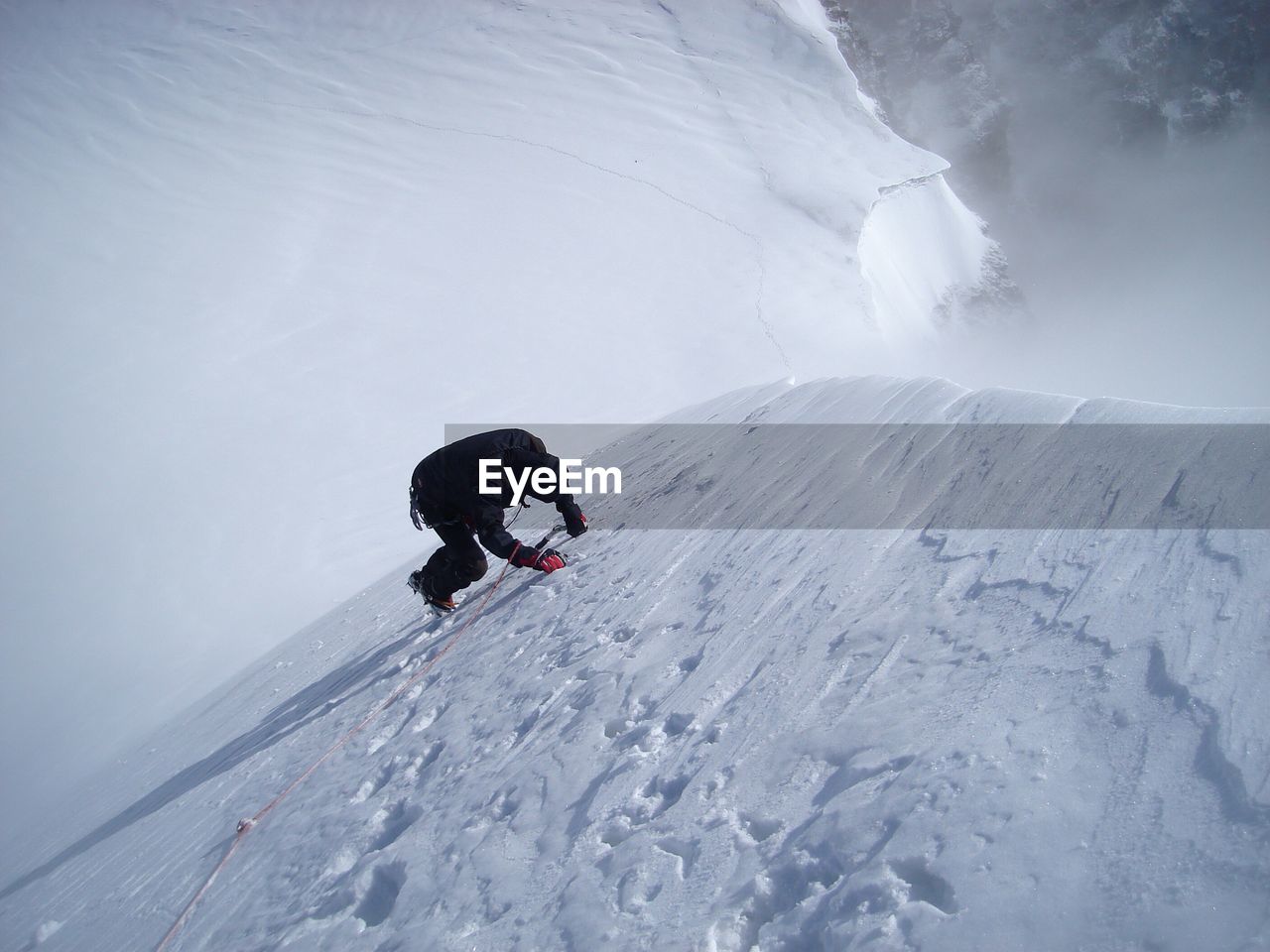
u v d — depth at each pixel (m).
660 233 37.19
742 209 39.09
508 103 43.69
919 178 44.22
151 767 7.14
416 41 47.12
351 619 8.29
